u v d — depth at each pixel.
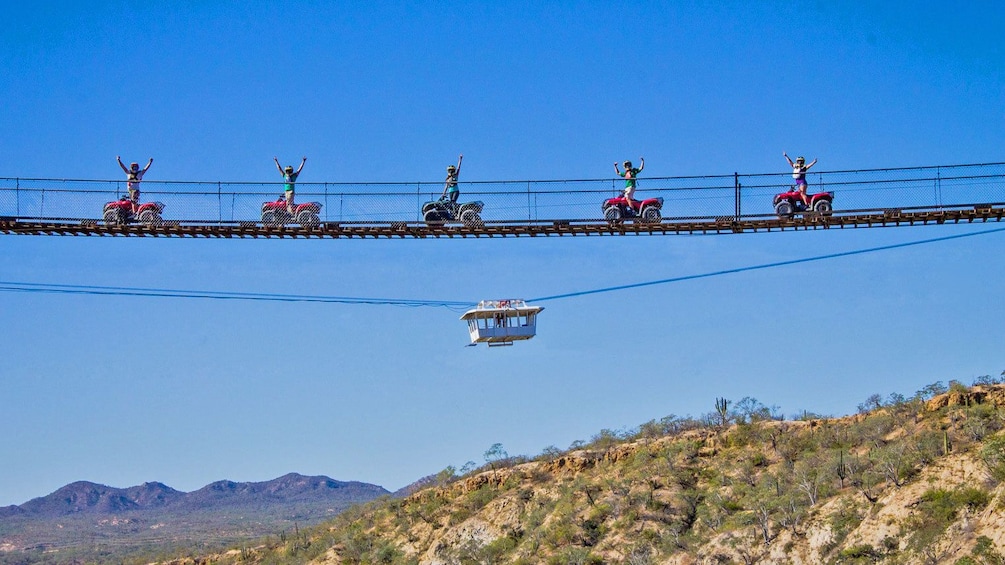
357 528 142.75
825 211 55.31
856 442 110.56
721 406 130.00
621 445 131.62
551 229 55.75
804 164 55.88
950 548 73.75
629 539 104.75
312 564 135.38
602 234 56.12
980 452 83.50
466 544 120.00
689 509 107.31
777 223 55.50
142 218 54.31
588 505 115.69
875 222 55.50
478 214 55.41
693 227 55.91
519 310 59.97
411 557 124.56
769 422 124.06
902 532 79.31
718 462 117.38
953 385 110.31
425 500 139.25
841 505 88.44
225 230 54.75
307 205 54.78
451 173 55.62
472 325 60.22
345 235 55.28
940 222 55.59
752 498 101.19
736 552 90.44
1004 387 108.00
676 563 94.75
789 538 87.81
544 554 108.56
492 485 134.00
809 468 103.62
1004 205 54.84
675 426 131.88
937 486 82.25
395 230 55.19
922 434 100.00
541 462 134.38
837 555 81.50
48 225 54.19
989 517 74.06
